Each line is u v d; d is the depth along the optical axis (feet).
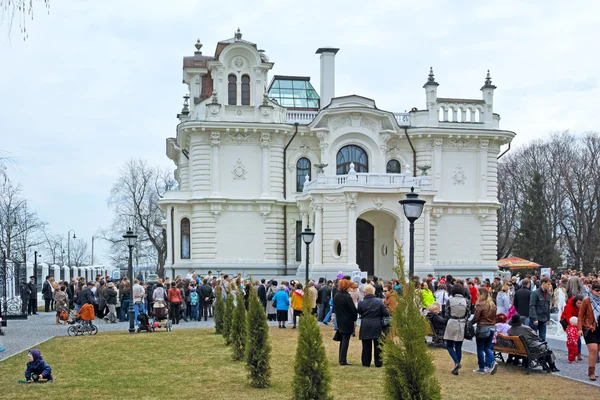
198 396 55.21
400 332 39.78
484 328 64.28
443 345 80.94
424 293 85.51
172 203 182.60
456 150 191.31
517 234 260.01
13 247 258.98
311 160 188.65
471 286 116.06
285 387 58.70
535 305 79.20
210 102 181.47
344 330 68.85
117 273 234.17
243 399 54.08
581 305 62.44
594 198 256.73
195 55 201.36
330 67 195.52
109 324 119.55
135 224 288.92
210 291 128.47
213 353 78.95
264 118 183.21
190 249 182.80
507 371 65.98
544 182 256.73
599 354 73.72
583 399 53.67
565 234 277.23
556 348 84.33
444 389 57.36
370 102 186.50
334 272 162.40
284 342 88.94
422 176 172.04
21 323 121.70
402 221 167.53
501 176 300.20
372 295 68.33
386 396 39.70
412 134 188.14
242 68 185.06
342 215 164.35
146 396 55.21
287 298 108.27
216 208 179.22
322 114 183.83
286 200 184.75
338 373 64.18
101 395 55.57
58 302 120.78
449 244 189.26
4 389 57.93
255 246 181.78
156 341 90.58
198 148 181.06
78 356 76.89
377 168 185.88
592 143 269.23
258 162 183.32
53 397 54.80
